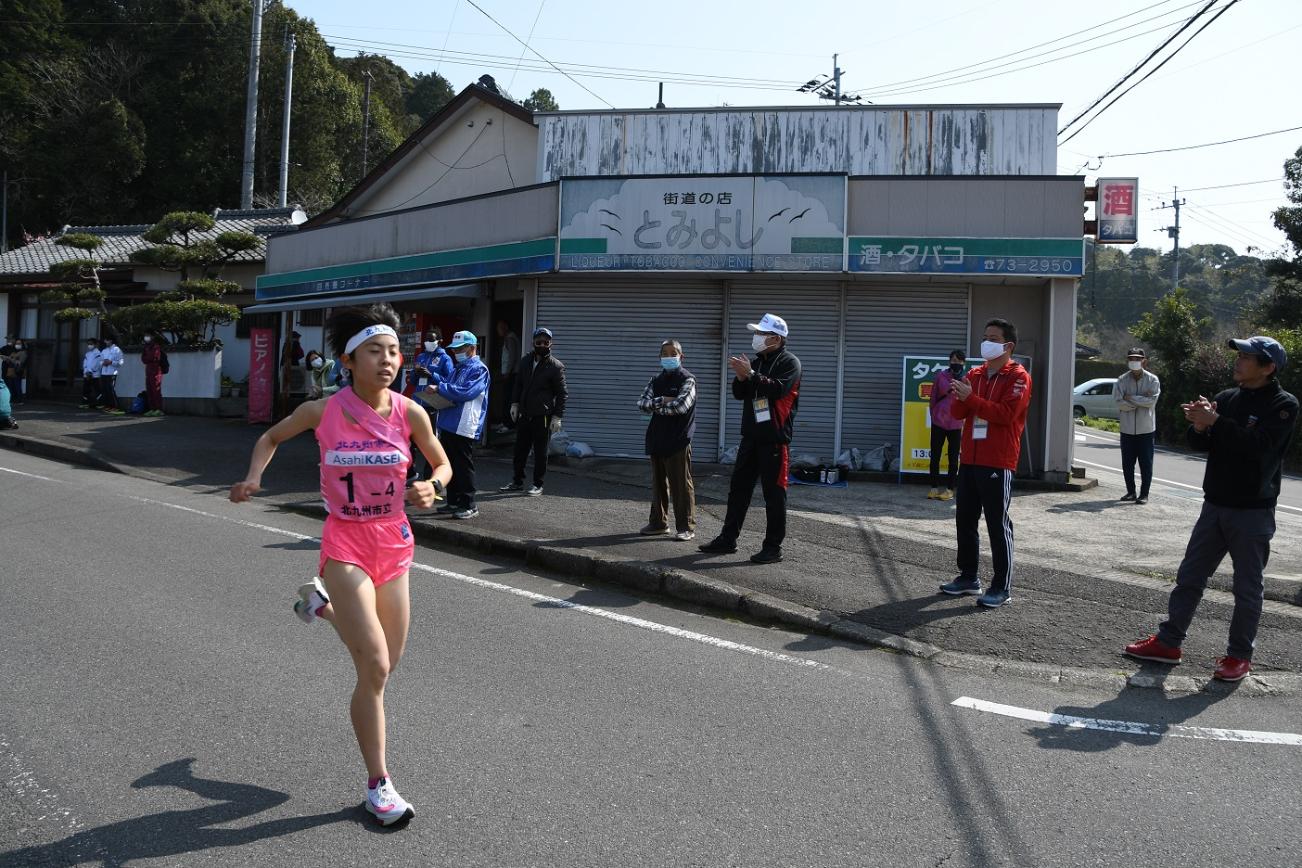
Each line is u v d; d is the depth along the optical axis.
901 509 10.96
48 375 26.36
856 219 12.94
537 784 4.06
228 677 5.19
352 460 3.81
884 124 15.06
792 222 12.98
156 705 4.78
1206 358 26.83
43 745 4.28
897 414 13.55
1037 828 3.83
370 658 3.71
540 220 14.05
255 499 11.09
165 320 21.06
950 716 5.09
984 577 7.86
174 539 8.74
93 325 26.73
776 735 4.71
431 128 18.61
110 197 40.91
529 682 5.32
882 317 13.57
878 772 4.32
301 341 24.64
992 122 14.82
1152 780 4.35
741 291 13.87
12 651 5.52
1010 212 12.64
